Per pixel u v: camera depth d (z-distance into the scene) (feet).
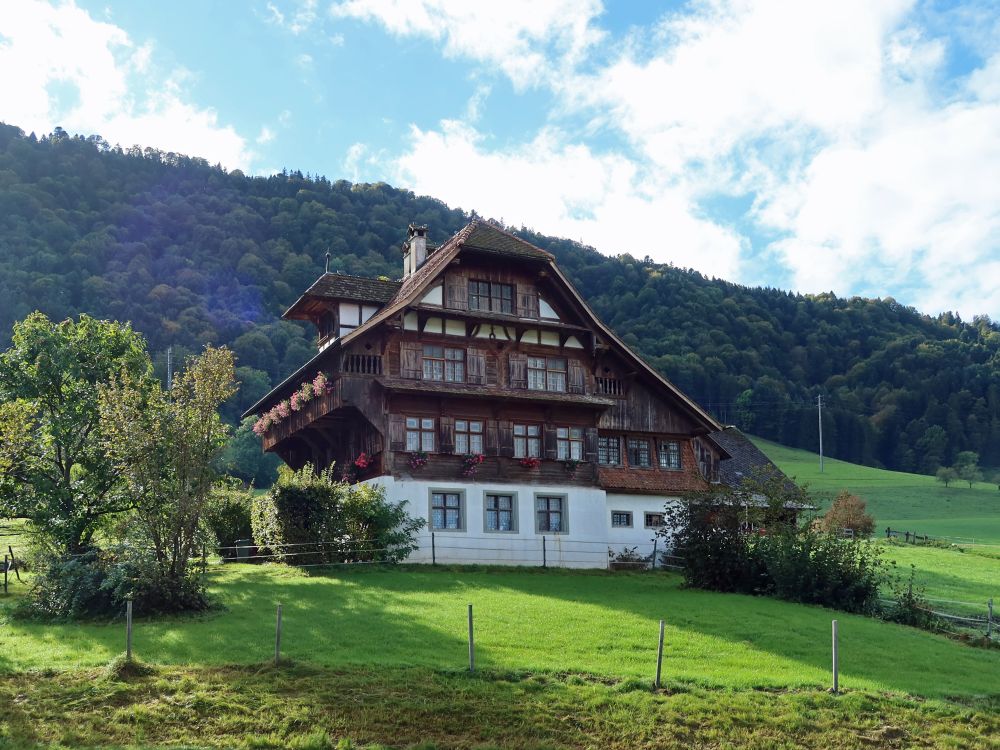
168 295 380.78
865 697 70.64
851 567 106.83
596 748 61.67
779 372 508.53
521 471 136.36
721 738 63.93
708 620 91.45
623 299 511.40
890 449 484.33
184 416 90.74
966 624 102.68
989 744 65.36
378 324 129.80
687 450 155.63
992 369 510.99
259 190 508.53
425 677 69.00
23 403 110.93
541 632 83.30
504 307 140.26
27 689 64.75
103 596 85.56
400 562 120.67
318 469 149.79
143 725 60.80
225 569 113.91
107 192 456.86
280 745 59.31
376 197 510.58
